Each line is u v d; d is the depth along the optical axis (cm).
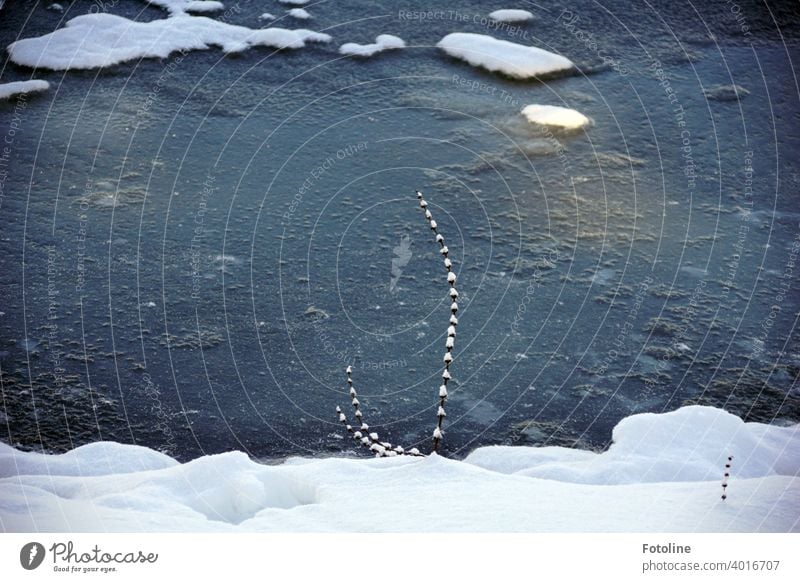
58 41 1148
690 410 591
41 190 931
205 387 711
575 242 885
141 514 455
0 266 828
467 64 1148
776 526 444
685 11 1273
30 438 652
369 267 846
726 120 1077
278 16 1224
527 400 707
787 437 589
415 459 532
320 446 660
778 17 1271
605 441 668
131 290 809
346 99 1089
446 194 942
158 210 912
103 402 690
